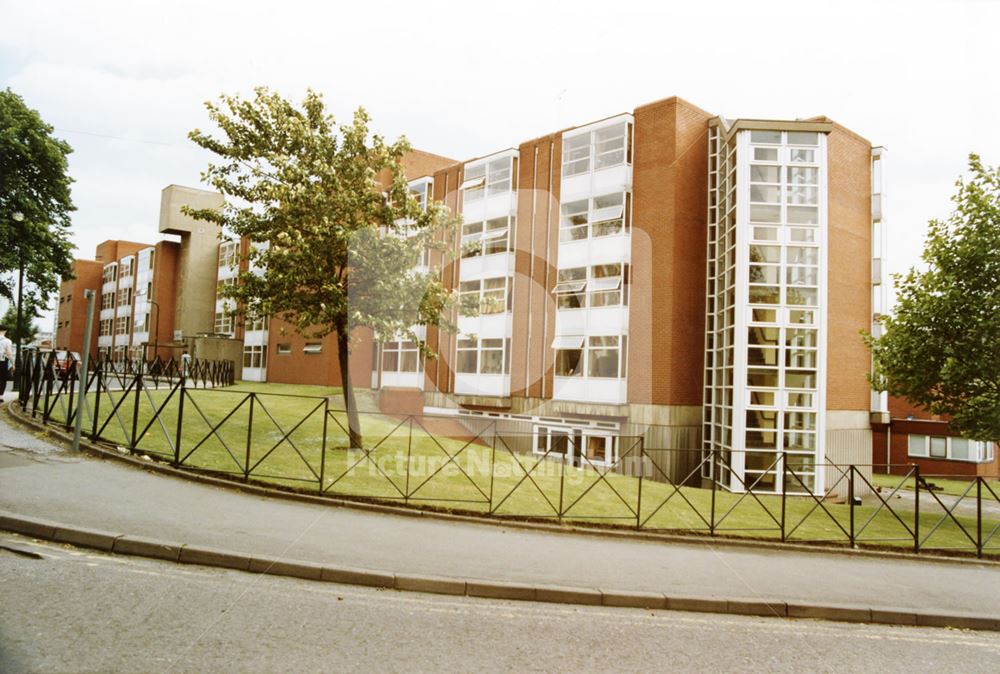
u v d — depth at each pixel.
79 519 6.38
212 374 26.27
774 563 8.20
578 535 8.66
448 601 5.83
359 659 4.32
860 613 6.60
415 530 7.82
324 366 33.28
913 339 13.95
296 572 5.96
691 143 20.83
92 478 8.20
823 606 6.56
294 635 4.60
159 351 48.62
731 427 18.55
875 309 23.16
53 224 30.47
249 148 12.07
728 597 6.52
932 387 14.18
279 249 11.38
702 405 20.66
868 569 8.40
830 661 5.30
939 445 27.97
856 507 15.00
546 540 8.13
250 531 6.82
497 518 8.84
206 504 7.72
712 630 5.79
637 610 6.19
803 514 12.37
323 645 4.49
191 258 47.00
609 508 10.27
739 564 7.94
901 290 14.76
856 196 22.97
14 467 8.27
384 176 19.72
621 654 4.96
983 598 7.46
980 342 13.09
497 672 4.38
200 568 5.84
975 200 13.43
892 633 6.29
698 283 20.72
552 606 6.02
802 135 18.84
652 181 20.67
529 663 4.59
